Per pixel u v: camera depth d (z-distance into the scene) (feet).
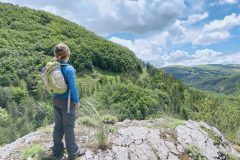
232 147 30.58
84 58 417.28
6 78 314.96
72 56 407.03
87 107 28.25
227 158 27.66
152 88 360.89
